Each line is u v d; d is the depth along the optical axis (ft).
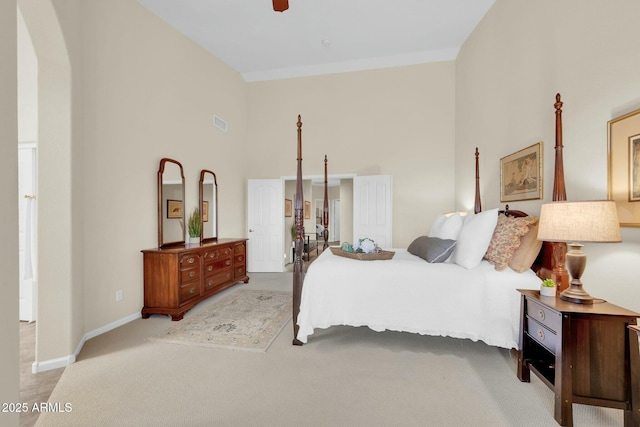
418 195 16.90
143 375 6.45
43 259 6.86
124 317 9.63
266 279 16.35
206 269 11.83
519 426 4.89
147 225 10.77
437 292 7.27
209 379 6.28
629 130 5.54
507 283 6.94
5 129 2.70
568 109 7.30
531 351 6.15
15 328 2.79
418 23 13.43
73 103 7.46
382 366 6.83
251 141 19.11
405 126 17.03
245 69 17.94
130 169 10.08
